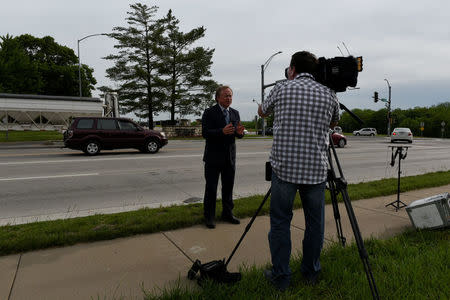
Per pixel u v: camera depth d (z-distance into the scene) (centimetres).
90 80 5134
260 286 231
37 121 2950
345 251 288
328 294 228
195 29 3591
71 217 442
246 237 351
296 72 237
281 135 221
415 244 318
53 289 238
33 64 4112
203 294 220
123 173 831
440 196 366
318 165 220
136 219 388
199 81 3731
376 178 812
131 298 226
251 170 905
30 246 312
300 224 394
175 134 3409
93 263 284
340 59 221
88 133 1238
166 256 301
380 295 218
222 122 381
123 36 3494
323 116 219
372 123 8125
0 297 225
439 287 230
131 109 3684
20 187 652
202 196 583
